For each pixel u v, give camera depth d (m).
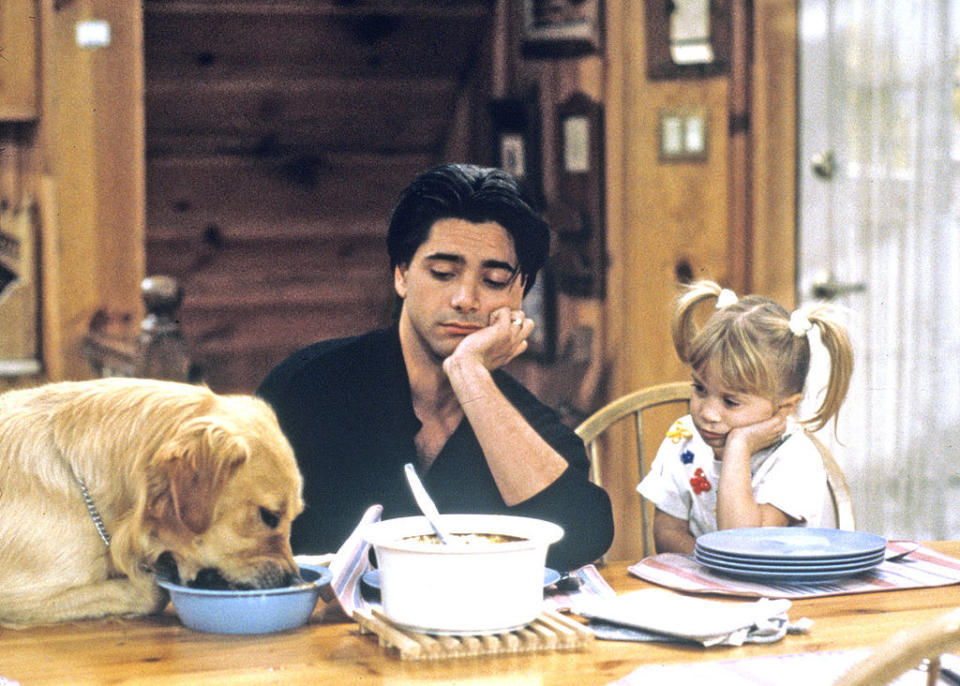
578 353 10.49
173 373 8.91
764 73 10.16
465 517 3.40
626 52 10.19
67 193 11.56
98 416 3.57
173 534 3.44
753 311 4.46
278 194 13.54
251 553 3.50
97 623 3.43
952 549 4.36
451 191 4.00
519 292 4.15
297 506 3.65
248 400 3.89
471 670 2.98
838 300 10.13
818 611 3.49
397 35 12.34
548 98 10.60
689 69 10.24
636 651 3.13
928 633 2.22
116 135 11.62
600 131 10.29
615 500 10.36
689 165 10.36
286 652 3.13
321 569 3.58
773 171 10.24
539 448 3.88
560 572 3.78
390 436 4.31
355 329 14.70
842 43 10.02
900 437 10.06
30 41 11.30
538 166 10.73
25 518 3.45
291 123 13.00
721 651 3.13
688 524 4.83
